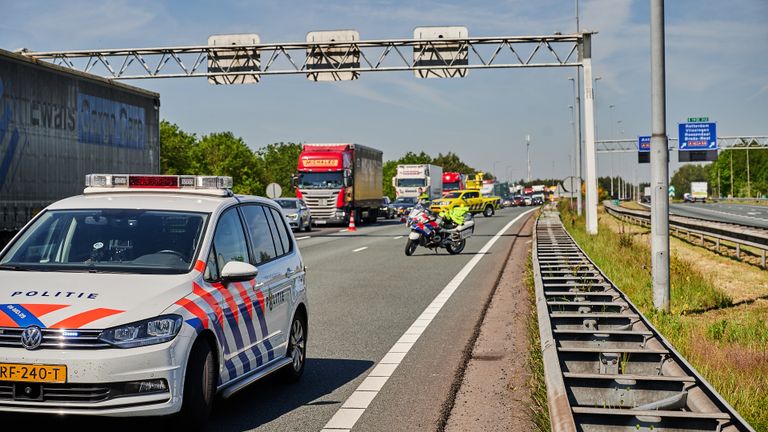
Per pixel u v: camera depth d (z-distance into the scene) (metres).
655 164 12.09
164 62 33.91
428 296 15.16
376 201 56.38
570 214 54.84
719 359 8.34
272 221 8.02
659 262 12.09
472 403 7.17
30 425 6.19
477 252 26.81
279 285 7.55
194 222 6.72
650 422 5.23
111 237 6.62
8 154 16.77
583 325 9.20
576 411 5.29
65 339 5.40
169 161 103.06
